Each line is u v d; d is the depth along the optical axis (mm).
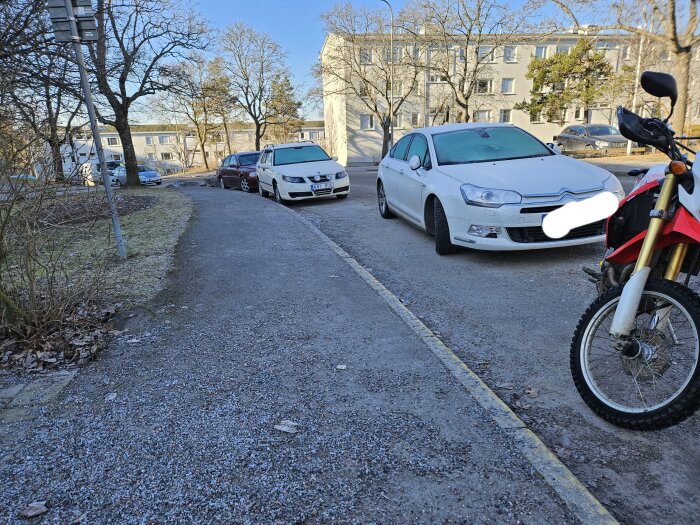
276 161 13211
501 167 6113
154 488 2191
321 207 11922
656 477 2262
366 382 3094
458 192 5848
